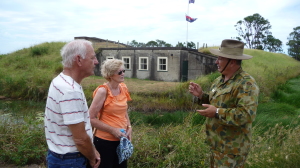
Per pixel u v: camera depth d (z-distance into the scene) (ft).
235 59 8.80
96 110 9.19
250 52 105.91
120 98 9.68
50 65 59.77
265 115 26.63
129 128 10.27
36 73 48.32
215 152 9.02
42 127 15.93
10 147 14.21
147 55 61.98
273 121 23.84
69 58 6.75
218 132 8.89
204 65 59.16
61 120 6.62
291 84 55.52
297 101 40.32
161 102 36.96
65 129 6.67
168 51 59.00
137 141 14.30
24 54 74.64
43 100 39.96
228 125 8.32
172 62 58.75
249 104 8.00
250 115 7.91
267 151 13.62
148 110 34.96
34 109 32.63
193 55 60.08
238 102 8.27
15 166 13.51
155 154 13.64
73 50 6.73
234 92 8.52
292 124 21.42
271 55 108.37
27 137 14.75
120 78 9.47
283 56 117.08
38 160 14.07
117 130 9.25
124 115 9.88
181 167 12.88
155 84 47.88
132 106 35.37
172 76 58.85
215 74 43.83
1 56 74.95
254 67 70.64
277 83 52.19
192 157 13.14
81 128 6.58
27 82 43.34
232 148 8.64
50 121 6.77
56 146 6.72
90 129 7.23
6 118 18.44
